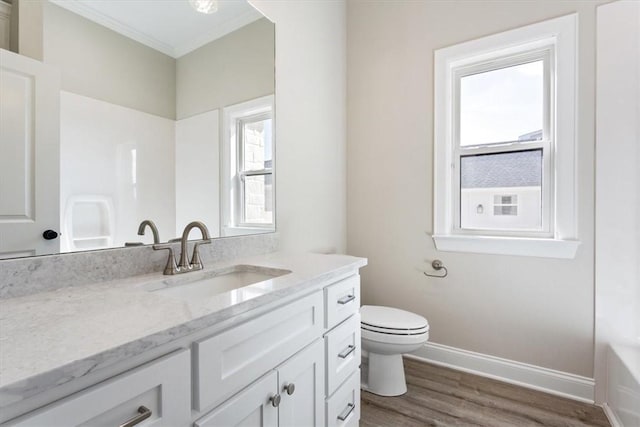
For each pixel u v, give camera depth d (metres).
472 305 1.96
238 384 0.75
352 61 2.37
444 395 1.72
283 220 1.76
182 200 1.25
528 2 1.77
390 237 2.22
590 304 1.65
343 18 2.35
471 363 1.96
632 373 1.32
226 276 1.22
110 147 1.04
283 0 1.75
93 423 0.49
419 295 2.13
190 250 1.25
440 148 2.03
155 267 1.13
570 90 1.66
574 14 1.65
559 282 1.72
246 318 0.78
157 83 1.18
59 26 0.92
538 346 1.78
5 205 0.81
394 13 2.19
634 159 1.53
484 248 1.90
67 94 0.94
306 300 1.01
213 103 1.38
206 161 1.34
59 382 0.44
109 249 1.00
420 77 2.10
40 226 0.87
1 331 0.57
